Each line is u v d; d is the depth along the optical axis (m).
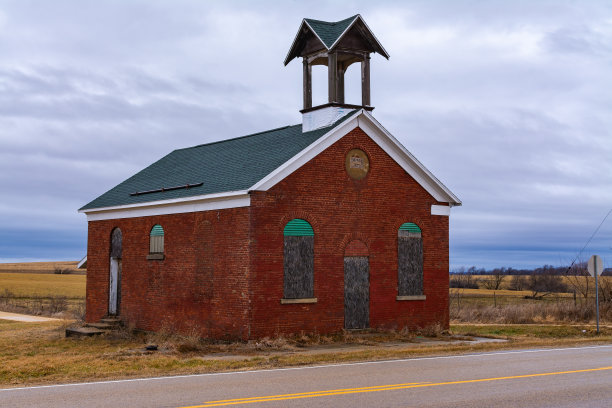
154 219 27.27
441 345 21.89
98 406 11.53
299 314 23.31
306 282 23.58
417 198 26.56
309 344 22.42
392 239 25.78
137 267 28.06
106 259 30.03
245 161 25.88
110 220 30.05
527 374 14.98
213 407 11.37
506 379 14.26
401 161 26.14
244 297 22.47
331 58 25.55
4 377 15.66
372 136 25.42
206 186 25.12
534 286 80.12
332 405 11.53
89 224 31.47
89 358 18.84
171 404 11.64
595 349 20.56
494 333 28.53
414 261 26.33
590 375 14.83
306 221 23.73
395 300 25.67
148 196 27.98
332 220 24.30
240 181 23.55
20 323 34.66
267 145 26.83
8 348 23.53
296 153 23.42
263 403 11.70
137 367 16.81
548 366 16.34
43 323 34.44
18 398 12.42
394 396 12.34
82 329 27.61
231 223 23.28
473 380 14.14
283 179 23.22
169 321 26.06
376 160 25.56
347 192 24.72
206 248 24.39
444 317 26.81
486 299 59.47
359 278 24.88
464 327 31.47
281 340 21.92
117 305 29.77
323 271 23.97
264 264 22.66
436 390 12.95
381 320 25.27
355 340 23.33
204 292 24.33
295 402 11.79
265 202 22.81
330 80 25.53
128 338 25.83
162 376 15.04
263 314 22.52
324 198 24.14
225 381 14.14
